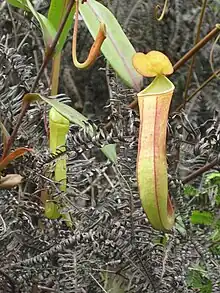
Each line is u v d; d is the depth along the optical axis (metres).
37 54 1.04
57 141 0.59
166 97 0.47
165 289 0.55
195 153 0.55
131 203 0.54
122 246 0.55
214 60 1.10
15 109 0.66
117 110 0.57
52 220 0.59
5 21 0.99
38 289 0.60
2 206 0.58
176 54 1.10
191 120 0.99
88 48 1.08
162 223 0.46
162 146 0.46
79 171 0.60
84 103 1.12
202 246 0.59
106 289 0.60
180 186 0.56
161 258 0.56
